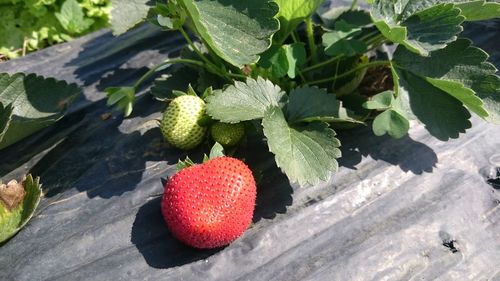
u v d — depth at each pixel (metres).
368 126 0.24
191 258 0.19
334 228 0.20
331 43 0.22
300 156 0.20
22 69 0.29
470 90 0.20
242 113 0.20
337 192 0.21
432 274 0.19
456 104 0.22
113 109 0.26
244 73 0.24
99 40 0.31
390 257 0.19
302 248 0.19
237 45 0.19
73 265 0.19
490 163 0.22
